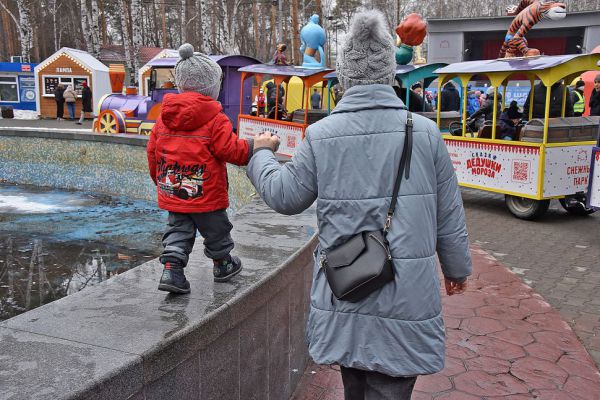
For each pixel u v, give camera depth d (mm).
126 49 31719
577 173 7812
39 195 11109
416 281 1895
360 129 1964
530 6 8094
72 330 2113
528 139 7707
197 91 2615
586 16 27141
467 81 8469
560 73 7180
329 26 49094
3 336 2055
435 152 1989
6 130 12789
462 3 60406
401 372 1904
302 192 2035
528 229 7562
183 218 2652
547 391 3344
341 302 1938
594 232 7379
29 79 27516
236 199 8453
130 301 2459
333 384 3441
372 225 1936
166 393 2039
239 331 2555
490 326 4277
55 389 1662
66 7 53750
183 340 2102
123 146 11016
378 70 1990
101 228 8109
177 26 57750
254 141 2312
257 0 45781
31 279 5738
